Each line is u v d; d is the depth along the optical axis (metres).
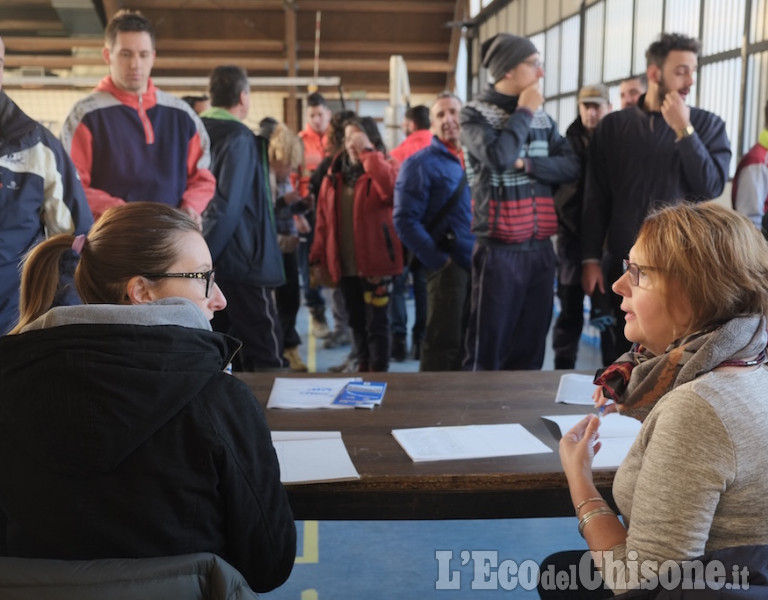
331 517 1.50
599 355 5.54
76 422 1.02
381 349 4.48
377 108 13.54
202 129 3.21
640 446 1.18
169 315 1.12
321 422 1.83
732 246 1.16
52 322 1.08
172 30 11.67
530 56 3.29
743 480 1.06
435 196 3.94
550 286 3.55
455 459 1.57
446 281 4.03
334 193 4.50
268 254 3.70
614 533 1.21
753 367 1.15
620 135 3.36
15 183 2.35
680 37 3.19
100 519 1.06
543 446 1.65
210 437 1.08
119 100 3.01
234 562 1.17
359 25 11.92
